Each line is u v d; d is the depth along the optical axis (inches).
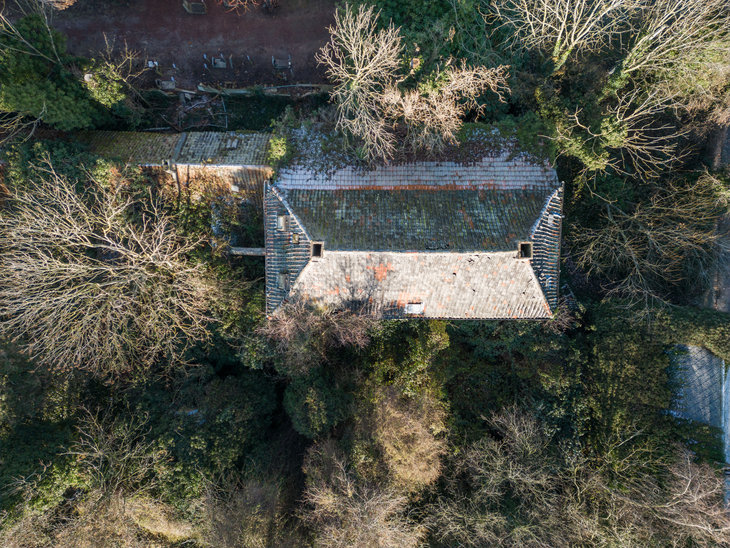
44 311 860.0
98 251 966.4
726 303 992.2
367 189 829.2
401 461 840.3
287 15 1077.1
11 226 874.1
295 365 901.8
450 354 966.4
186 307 904.9
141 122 1051.3
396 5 909.2
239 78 1092.5
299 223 791.1
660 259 952.9
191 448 869.8
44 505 810.8
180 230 935.7
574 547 829.8
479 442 903.7
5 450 813.9
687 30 839.1
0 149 906.1
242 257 1006.4
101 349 867.4
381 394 903.1
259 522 831.7
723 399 878.4
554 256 842.8
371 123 761.0
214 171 939.3
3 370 841.5
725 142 996.6
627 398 885.2
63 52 869.8
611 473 874.8
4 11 1050.1
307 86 1071.0
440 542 866.8
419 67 840.9
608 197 963.3
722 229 979.9
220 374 1057.5
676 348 905.5
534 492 847.1
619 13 919.0
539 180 827.4
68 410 909.8
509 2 936.9
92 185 911.0
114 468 848.9
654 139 911.0
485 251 746.8
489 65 930.7
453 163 837.8
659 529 806.5
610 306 951.6
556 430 907.4
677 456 835.4
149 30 1082.7
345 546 790.5
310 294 832.3
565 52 903.1
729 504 823.7
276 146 842.2
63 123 909.8
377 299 842.8
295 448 973.8
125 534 859.4
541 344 925.2
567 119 895.1
